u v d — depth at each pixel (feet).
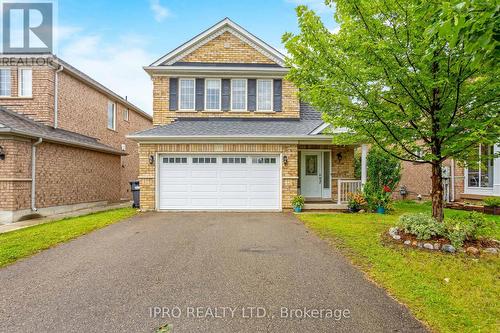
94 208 45.39
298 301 12.01
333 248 19.33
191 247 19.81
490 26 8.23
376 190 36.50
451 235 18.56
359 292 12.76
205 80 43.09
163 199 36.50
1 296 12.59
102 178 51.93
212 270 15.48
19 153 33.55
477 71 16.76
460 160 21.27
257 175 36.78
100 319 10.73
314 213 34.32
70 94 46.50
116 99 60.95
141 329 10.09
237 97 43.42
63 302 12.03
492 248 17.85
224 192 36.63
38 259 17.37
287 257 17.58
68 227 26.22
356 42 18.90
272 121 42.83
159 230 25.13
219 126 39.68
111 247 19.86
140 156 36.14
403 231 21.16
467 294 12.40
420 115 20.71
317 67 20.59
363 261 16.61
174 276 14.69
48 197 37.86
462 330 9.86
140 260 17.13
